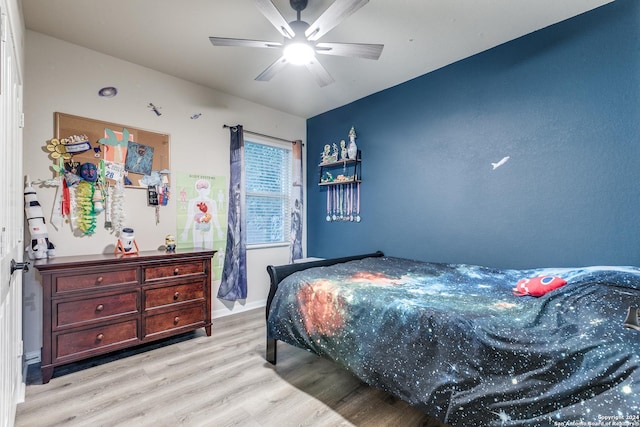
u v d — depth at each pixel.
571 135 2.16
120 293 2.27
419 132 3.02
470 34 2.35
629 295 1.32
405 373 1.48
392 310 1.61
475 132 2.63
